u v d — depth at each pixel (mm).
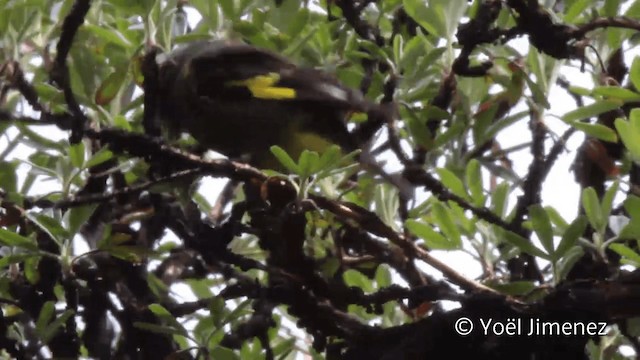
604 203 6410
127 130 6816
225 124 8227
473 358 6277
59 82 6523
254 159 8492
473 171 6625
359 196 7723
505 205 6789
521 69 7121
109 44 7832
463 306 6121
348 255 7770
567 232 6000
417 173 6867
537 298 6262
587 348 7312
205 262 6926
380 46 7840
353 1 8047
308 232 7672
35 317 7285
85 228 7781
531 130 7113
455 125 6984
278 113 8148
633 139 5773
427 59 7180
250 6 7980
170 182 6730
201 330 6891
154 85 6777
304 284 6367
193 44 8289
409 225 6586
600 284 5957
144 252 6844
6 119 6812
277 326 7652
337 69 8281
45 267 7227
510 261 7352
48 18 8031
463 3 7375
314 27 8344
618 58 7488
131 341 7430
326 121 8156
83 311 7488
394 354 6340
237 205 6754
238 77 8070
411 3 7367
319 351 6676
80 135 6566
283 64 8234
